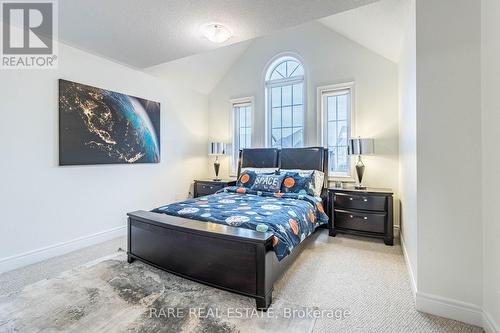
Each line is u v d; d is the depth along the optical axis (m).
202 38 2.65
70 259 2.68
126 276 2.25
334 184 3.82
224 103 4.95
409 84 2.29
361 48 3.70
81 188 3.05
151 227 2.31
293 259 2.57
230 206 2.69
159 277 2.24
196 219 2.30
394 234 3.47
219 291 2.01
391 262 2.59
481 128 1.59
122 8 2.12
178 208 2.58
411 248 2.18
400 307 1.82
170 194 4.30
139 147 3.72
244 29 2.46
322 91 3.99
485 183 1.56
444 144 1.70
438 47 1.70
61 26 2.44
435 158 1.73
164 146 4.19
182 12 2.17
